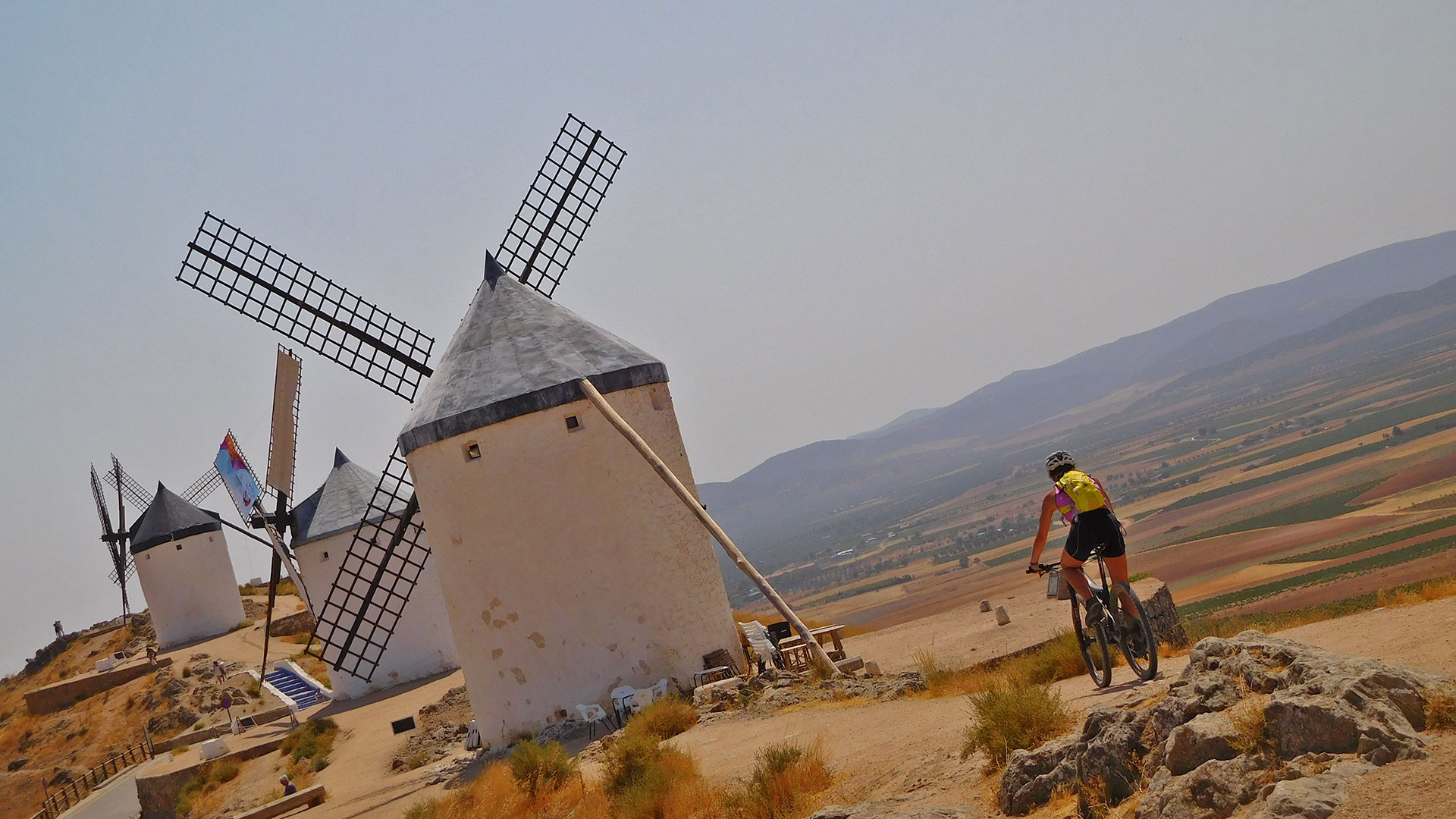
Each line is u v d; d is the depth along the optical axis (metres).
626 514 21.05
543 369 21.44
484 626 21.38
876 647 24.11
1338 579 87.62
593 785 13.91
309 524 40.56
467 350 22.62
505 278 24.19
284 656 55.69
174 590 66.12
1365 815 4.06
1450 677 4.95
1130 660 8.55
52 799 46.03
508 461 21.08
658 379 22.33
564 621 20.91
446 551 21.81
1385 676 4.88
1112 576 8.78
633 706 19.48
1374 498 151.62
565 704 20.86
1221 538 155.25
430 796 19.70
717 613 21.78
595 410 21.19
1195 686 5.65
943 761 8.63
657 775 11.81
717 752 13.62
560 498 21.00
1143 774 5.60
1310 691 4.98
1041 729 7.65
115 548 79.56
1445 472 151.25
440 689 36.06
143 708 55.06
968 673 14.77
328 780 27.02
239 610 67.81
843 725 12.80
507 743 21.27
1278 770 4.75
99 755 52.09
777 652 20.50
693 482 22.36
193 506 68.75
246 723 41.16
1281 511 168.12
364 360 29.52
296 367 34.44
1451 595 10.20
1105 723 6.18
